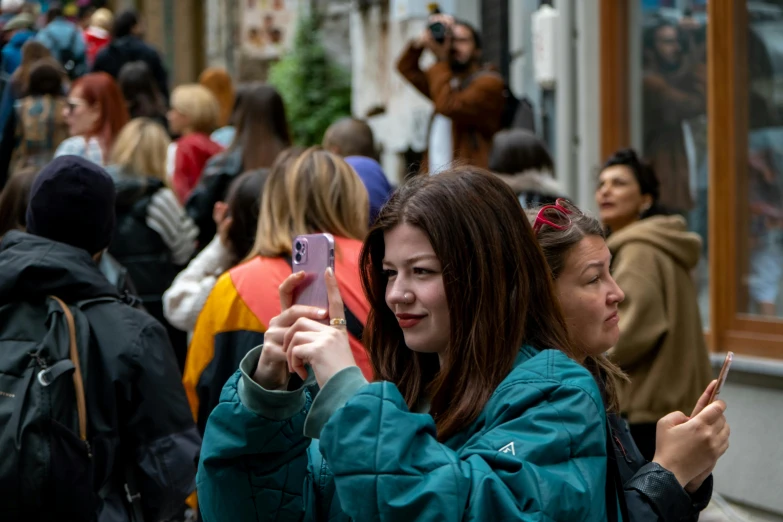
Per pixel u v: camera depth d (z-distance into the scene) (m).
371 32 15.38
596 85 8.59
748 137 7.02
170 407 3.86
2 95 10.20
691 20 7.71
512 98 8.45
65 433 3.61
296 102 20.27
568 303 2.88
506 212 2.56
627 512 2.59
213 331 4.36
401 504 2.22
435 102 8.09
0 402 3.60
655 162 8.10
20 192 5.10
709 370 5.41
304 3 21.48
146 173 6.83
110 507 3.81
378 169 5.91
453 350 2.52
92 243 4.03
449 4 12.14
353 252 4.35
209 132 9.06
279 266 4.35
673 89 7.90
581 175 8.74
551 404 2.40
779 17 6.80
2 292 3.76
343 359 2.40
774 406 6.49
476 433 2.45
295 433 2.57
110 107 7.76
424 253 2.53
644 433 5.29
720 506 4.65
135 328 3.85
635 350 5.18
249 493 2.58
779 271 6.77
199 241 7.27
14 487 3.54
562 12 9.06
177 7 29.61
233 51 27.05
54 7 12.83
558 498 2.27
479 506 2.22
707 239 7.53
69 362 3.65
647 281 5.25
